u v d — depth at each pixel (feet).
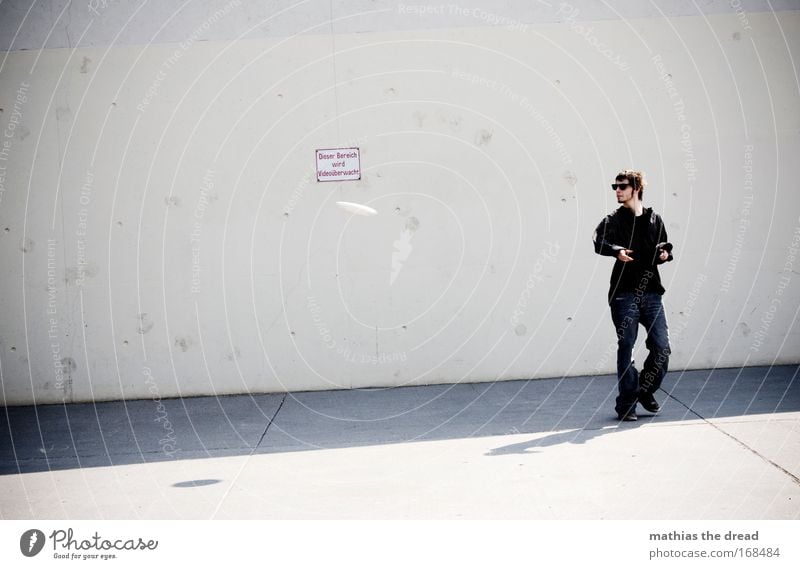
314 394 32.65
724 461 21.12
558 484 20.06
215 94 32.45
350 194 32.94
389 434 25.99
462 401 30.19
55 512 19.81
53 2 32.04
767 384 30.17
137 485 21.67
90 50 32.17
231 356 33.09
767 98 33.12
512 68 32.83
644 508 18.20
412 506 19.10
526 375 33.55
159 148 32.48
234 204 32.76
